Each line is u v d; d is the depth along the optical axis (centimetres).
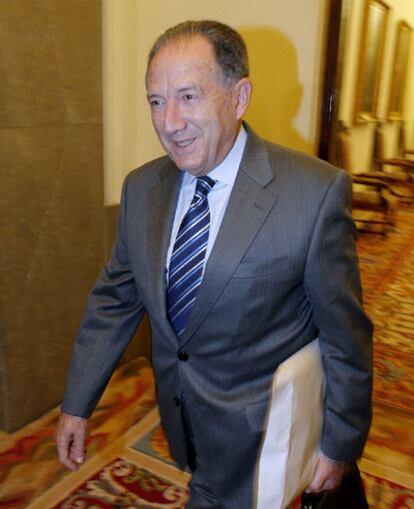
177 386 116
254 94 252
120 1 239
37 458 215
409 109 889
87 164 238
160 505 191
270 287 101
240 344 107
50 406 249
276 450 96
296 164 106
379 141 707
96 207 248
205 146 99
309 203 100
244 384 111
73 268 243
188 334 108
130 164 266
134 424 240
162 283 110
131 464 213
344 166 541
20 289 220
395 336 345
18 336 225
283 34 240
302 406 98
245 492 115
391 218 585
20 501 191
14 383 228
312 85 241
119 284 127
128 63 250
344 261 102
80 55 222
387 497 200
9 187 204
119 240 127
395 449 230
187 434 122
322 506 115
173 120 95
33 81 204
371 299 407
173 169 119
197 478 125
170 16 248
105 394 262
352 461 110
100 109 239
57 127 219
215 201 108
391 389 281
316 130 252
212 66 94
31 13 197
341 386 106
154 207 117
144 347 299
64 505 190
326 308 103
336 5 238
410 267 487
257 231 100
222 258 101
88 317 129
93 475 206
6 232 208
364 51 579
